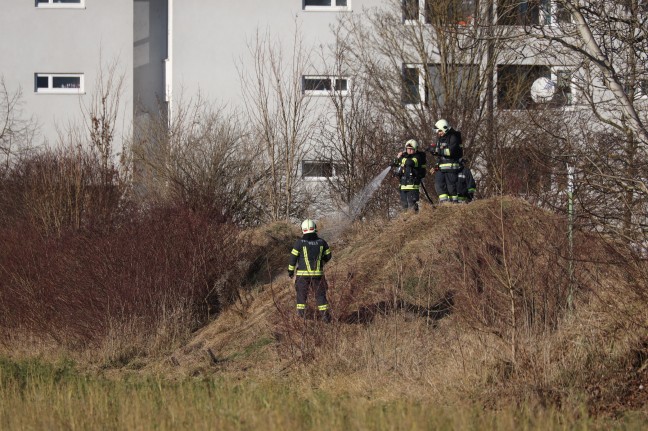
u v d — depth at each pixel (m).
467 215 65.81
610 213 46.31
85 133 110.69
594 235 47.09
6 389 48.34
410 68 107.50
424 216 70.19
